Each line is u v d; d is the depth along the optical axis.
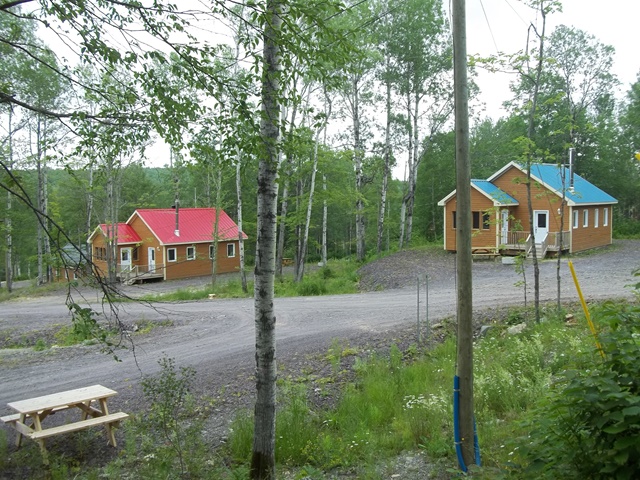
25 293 33.88
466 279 5.69
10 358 14.25
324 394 9.40
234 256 43.78
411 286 23.55
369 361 11.07
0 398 10.59
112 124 5.53
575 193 13.91
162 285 35.81
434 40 31.53
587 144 42.84
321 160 26.25
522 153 12.32
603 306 4.20
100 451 7.39
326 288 24.78
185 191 51.84
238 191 27.23
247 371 11.25
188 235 40.50
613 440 3.35
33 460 6.89
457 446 5.68
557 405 3.59
